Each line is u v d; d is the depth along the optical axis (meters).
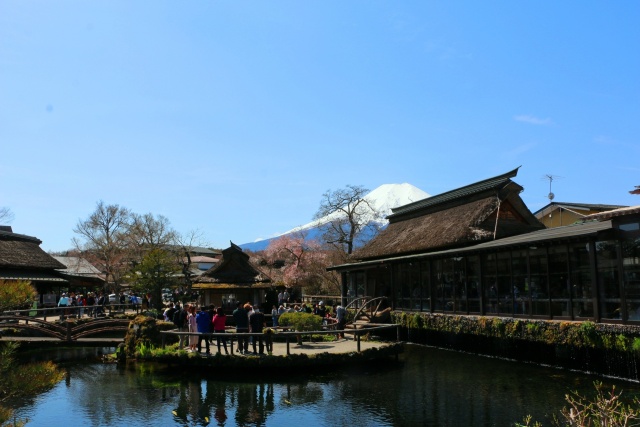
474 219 30.83
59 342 27.67
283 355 21.05
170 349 23.05
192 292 44.50
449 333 27.22
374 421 14.59
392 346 23.47
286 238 62.72
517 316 22.42
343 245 60.09
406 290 31.58
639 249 16.72
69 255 75.62
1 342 27.08
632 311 16.88
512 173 31.41
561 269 20.20
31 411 16.47
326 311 34.84
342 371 21.23
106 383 20.03
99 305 34.78
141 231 59.03
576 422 7.50
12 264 40.75
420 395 17.20
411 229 38.78
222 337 22.91
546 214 45.91
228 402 16.95
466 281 25.95
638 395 15.38
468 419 14.36
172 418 15.38
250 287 35.47
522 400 15.98
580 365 19.80
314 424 14.49
